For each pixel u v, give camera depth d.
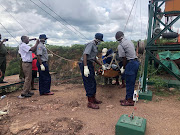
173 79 6.29
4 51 5.58
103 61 5.62
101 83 6.62
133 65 3.97
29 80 5.14
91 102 4.12
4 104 4.46
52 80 8.04
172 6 4.82
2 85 5.37
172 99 4.49
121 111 3.78
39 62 5.01
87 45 3.86
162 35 4.83
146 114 3.57
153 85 5.85
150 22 4.66
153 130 2.91
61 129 2.91
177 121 3.21
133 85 4.07
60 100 4.74
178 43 4.55
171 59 6.63
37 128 2.94
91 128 3.00
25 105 4.29
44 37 5.14
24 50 4.88
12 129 2.96
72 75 8.73
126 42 4.04
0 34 5.45
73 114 3.67
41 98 5.02
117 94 5.18
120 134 2.59
